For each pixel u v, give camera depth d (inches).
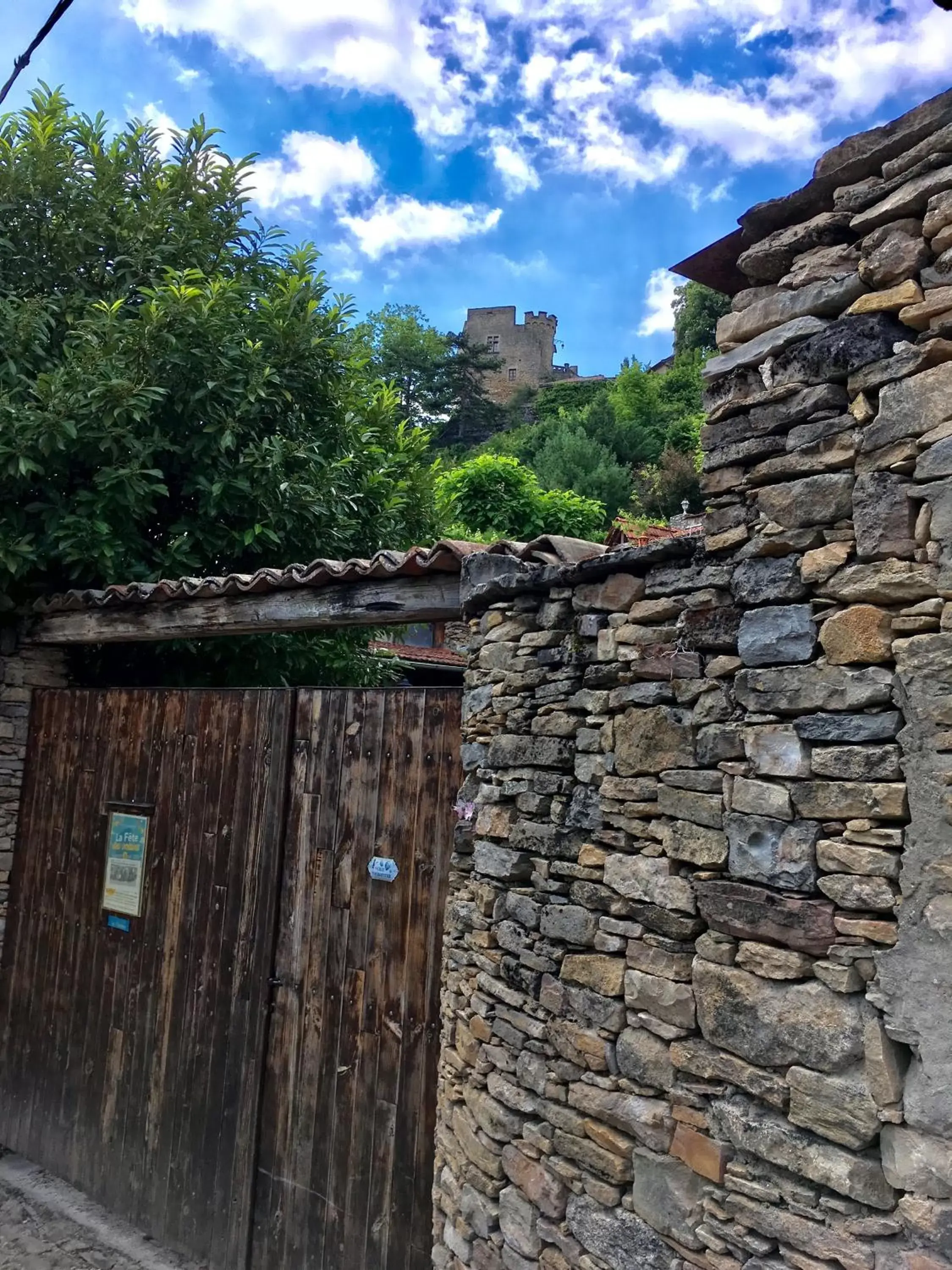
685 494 975.6
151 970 166.2
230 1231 144.6
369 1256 125.3
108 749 183.2
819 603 76.0
